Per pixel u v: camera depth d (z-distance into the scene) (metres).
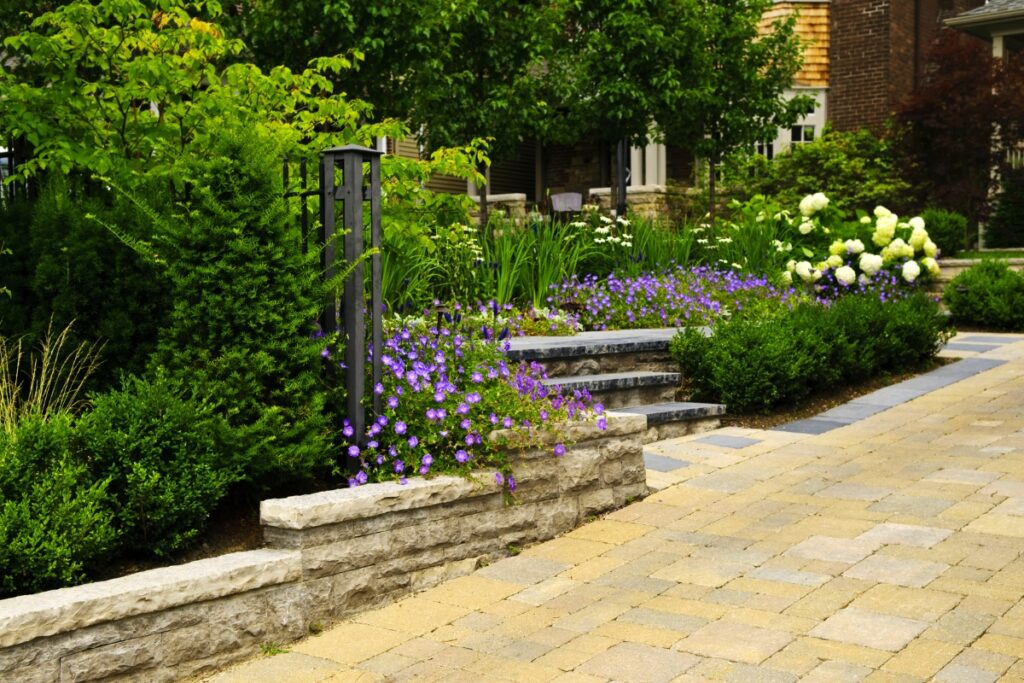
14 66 7.67
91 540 3.72
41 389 4.63
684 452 6.66
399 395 4.86
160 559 4.05
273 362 4.45
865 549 4.62
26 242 5.40
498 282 10.01
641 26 12.92
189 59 6.91
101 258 5.11
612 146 14.81
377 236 4.78
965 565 4.34
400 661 3.70
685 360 7.96
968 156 16.69
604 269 11.70
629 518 5.37
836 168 17.47
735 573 4.44
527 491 5.01
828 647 3.60
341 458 4.80
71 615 3.25
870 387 8.62
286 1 9.09
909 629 3.72
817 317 8.71
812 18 19.59
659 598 4.21
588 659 3.63
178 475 4.07
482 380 5.28
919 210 16.95
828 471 6.05
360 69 9.23
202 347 4.45
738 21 14.07
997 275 12.34
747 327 8.00
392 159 7.28
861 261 11.61
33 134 6.16
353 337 4.67
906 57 19.58
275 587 3.87
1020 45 19.27
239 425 4.39
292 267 4.57
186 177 4.57
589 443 5.38
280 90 7.06
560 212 14.48
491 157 12.31
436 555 4.52
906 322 9.08
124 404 4.15
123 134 6.49
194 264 4.45
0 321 5.20
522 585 4.47
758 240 13.14
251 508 4.54
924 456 6.26
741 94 14.49
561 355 7.55
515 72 11.81
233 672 3.65
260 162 4.58
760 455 6.54
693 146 14.64
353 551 4.15
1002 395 8.02
